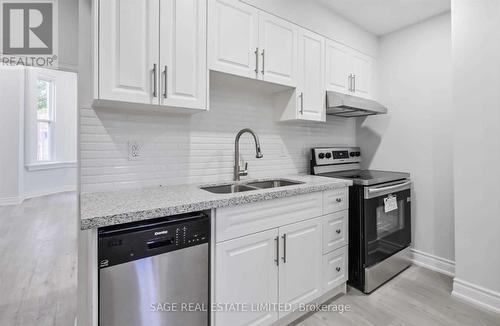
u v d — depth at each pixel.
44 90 5.54
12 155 4.75
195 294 1.26
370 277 2.04
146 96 1.41
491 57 1.81
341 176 2.35
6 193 4.73
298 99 2.13
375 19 2.52
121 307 1.07
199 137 1.94
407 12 2.39
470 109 1.92
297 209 1.69
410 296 2.02
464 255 1.96
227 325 1.38
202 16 1.60
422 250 2.56
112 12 1.32
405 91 2.66
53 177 5.65
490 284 1.83
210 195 1.44
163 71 1.46
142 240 1.11
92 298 1.01
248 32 1.80
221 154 2.05
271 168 2.36
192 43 1.56
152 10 1.42
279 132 2.41
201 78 1.59
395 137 2.75
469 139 1.93
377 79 2.88
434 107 2.46
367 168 3.00
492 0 1.80
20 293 2.06
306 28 2.16
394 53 2.75
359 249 2.06
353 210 2.09
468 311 1.82
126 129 1.64
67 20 2.05
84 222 0.99
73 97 6.00
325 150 2.61
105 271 1.03
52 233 3.43
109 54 1.31
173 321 1.20
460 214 1.98
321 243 1.85
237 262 1.41
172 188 1.68
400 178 2.39
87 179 1.52
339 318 1.76
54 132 5.68
